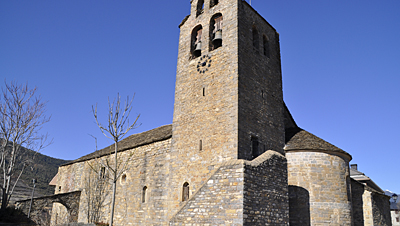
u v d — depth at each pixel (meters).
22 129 25.03
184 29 27.97
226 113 21.95
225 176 18.17
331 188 22.72
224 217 17.38
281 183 20.42
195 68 25.47
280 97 26.53
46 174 77.50
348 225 22.56
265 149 22.92
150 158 26.66
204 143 22.58
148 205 25.30
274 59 27.27
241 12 24.72
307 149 23.36
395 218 70.38
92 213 28.88
